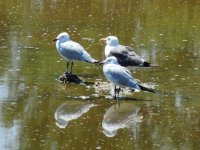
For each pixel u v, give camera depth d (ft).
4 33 82.38
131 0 105.60
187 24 90.74
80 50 64.85
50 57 72.02
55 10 97.14
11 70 66.85
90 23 89.56
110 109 56.54
